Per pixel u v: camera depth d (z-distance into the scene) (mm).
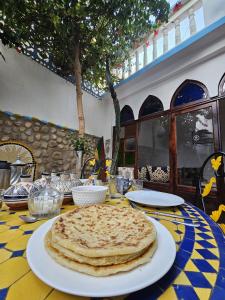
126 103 3863
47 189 707
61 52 2738
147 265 312
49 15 2105
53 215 662
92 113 3945
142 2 2242
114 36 2660
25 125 2555
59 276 274
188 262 371
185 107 2637
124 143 3838
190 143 2549
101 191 807
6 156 2293
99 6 2174
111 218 538
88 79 3330
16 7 2006
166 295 277
